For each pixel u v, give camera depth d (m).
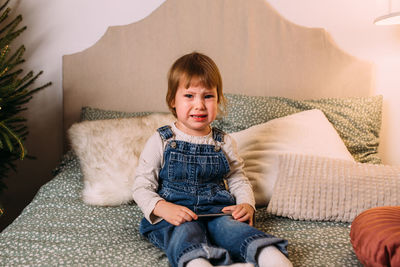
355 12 2.00
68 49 1.99
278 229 1.16
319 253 0.97
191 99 1.12
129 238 1.10
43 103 2.02
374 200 1.19
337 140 1.55
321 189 1.23
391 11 1.98
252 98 1.78
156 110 1.98
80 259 0.95
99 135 1.50
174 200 1.10
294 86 1.99
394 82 2.03
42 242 1.05
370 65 1.99
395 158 2.09
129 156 1.41
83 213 1.25
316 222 1.21
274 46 1.96
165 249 0.95
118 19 1.98
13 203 2.07
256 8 1.94
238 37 1.95
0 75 1.60
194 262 0.81
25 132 1.94
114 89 1.97
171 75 1.17
